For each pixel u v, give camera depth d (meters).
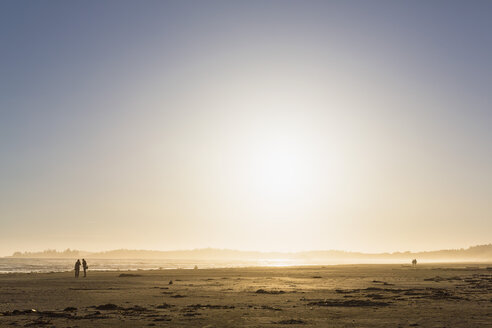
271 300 28.36
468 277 60.25
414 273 75.56
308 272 81.38
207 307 24.41
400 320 18.67
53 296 31.86
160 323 18.25
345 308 23.55
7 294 33.56
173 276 64.94
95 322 18.55
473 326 16.80
